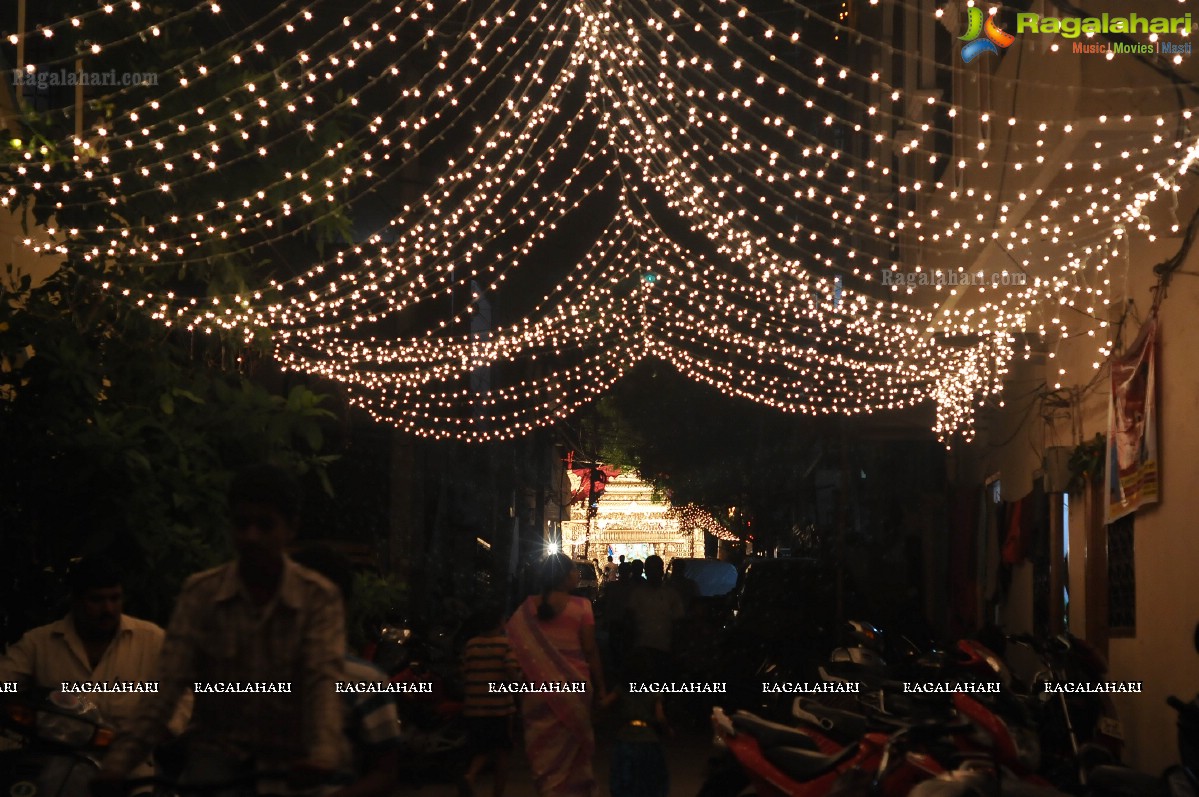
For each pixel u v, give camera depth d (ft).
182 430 32.71
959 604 67.05
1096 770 20.21
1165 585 34.24
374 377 68.28
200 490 31.76
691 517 138.92
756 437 112.37
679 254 66.49
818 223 72.23
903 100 61.52
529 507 167.84
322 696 11.84
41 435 29.73
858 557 91.71
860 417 70.28
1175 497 33.27
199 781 11.98
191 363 38.19
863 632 42.96
